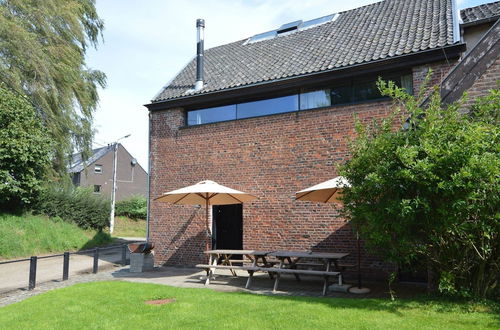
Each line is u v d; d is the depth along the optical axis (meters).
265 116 11.26
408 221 6.00
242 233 11.62
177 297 7.15
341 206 9.81
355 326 4.99
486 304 5.87
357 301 6.54
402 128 6.66
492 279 6.25
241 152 11.57
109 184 41.94
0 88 16.88
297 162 10.57
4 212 17.98
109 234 23.89
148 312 6.07
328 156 10.12
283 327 5.05
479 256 5.90
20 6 17.11
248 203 11.23
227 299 6.87
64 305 6.71
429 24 10.28
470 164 5.48
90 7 20.77
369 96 9.91
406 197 6.07
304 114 10.60
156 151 13.33
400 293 7.49
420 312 5.64
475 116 6.55
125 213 34.19
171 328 5.18
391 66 9.39
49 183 19.45
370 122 9.59
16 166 16.98
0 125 16.89
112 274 10.99
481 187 5.54
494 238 5.91
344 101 10.23
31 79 17.53
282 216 10.64
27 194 18.08
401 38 10.13
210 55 15.93
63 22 19.25
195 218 12.35
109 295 7.44
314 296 7.31
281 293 7.65
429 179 5.73
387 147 6.18
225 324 5.27
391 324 5.02
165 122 13.27
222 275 10.13
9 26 16.20
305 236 10.23
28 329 5.33
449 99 7.19
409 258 6.50
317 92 10.70
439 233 6.04
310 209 10.24
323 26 13.74
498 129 5.77
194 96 12.39
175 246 12.56
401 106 9.27
